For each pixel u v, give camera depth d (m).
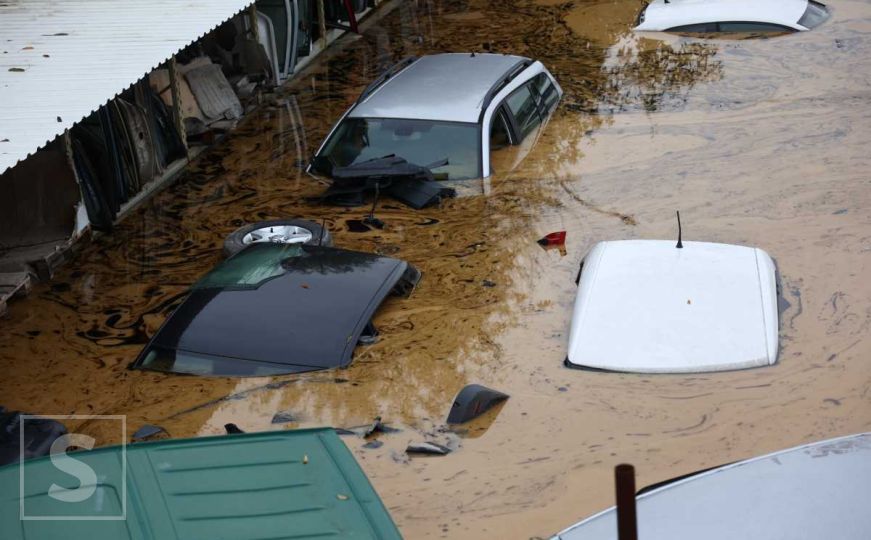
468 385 7.57
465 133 11.52
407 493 6.63
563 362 8.03
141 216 11.40
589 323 8.22
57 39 11.69
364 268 9.04
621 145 12.38
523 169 11.72
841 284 9.07
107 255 10.52
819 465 5.17
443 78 12.57
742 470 5.22
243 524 4.39
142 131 11.88
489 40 17.08
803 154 11.99
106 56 11.01
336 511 4.50
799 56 15.27
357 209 11.08
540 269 9.60
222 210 11.39
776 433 7.03
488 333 8.51
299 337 8.18
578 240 10.12
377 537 4.34
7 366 8.43
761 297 8.34
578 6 18.77
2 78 10.44
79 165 10.73
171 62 12.43
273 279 8.83
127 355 8.49
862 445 5.35
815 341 8.15
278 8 15.43
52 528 4.36
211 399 7.68
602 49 16.14
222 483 4.66
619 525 3.84
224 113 13.84
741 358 7.81
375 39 17.70
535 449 7.02
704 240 10.03
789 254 9.69
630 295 8.41
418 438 7.18
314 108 14.57
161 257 10.39
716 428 7.12
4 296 9.41
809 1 17.38
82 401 7.80
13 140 8.86
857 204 10.67
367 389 7.73
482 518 6.39
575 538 5.06
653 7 17.62
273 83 15.30
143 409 7.62
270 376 7.90
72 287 9.87
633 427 7.18
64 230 10.56
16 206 10.53
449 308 8.93
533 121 12.80
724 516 4.85
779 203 10.80
